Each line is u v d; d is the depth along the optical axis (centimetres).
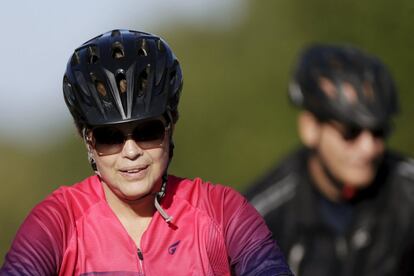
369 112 1300
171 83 850
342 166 1298
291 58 5394
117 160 843
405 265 1320
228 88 5547
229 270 879
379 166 1324
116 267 866
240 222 872
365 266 1310
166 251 873
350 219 1312
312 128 1341
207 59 5750
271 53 5494
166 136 853
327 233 1315
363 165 1294
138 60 830
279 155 5344
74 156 6288
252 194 1352
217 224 880
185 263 872
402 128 3919
